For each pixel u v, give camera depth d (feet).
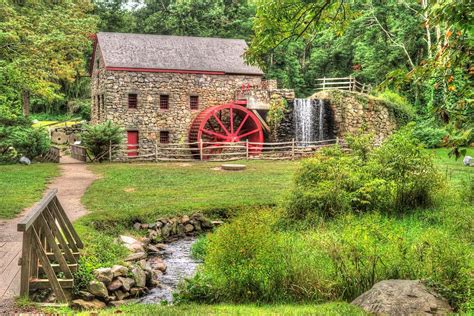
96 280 28.09
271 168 80.59
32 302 23.52
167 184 63.77
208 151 106.93
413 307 21.29
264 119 110.01
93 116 117.08
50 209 30.01
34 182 63.26
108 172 74.54
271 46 28.25
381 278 25.46
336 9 28.35
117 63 101.76
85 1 125.80
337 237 31.96
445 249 25.98
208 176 70.90
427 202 46.47
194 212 48.70
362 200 44.86
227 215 48.80
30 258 24.18
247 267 25.85
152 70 103.60
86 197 54.03
